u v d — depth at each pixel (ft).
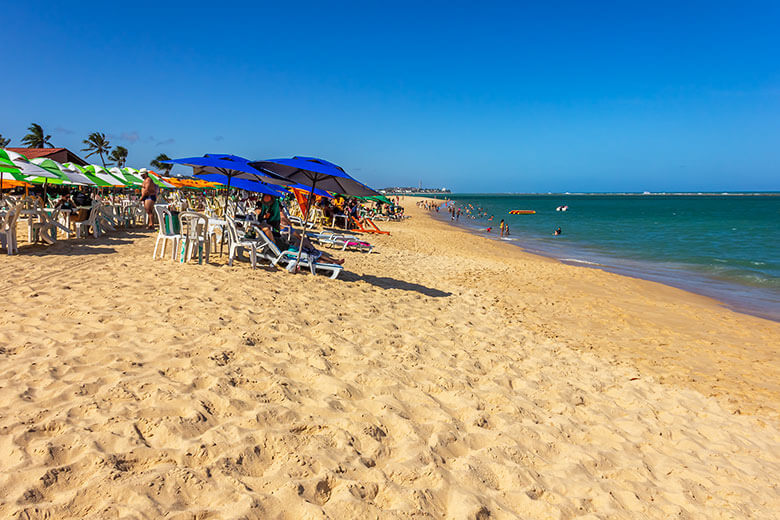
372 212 123.03
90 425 8.95
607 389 16.51
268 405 10.70
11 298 16.83
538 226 137.69
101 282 20.20
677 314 31.24
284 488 7.90
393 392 12.70
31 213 29.89
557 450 11.34
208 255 26.11
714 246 81.30
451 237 81.30
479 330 20.99
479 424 11.79
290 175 26.99
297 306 19.45
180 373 11.78
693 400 16.60
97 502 6.99
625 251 74.02
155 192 43.98
